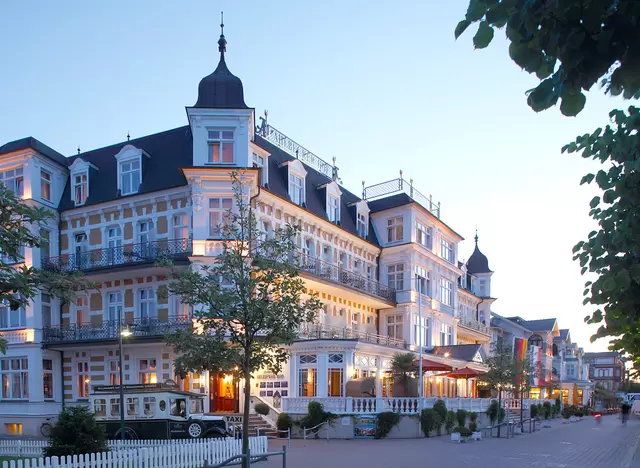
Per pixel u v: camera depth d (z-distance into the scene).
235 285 15.10
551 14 3.24
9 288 10.85
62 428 14.70
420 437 28.41
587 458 21.73
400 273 42.56
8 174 33.12
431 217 45.38
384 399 28.83
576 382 83.56
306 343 30.78
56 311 32.91
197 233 29.02
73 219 33.69
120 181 32.78
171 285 15.05
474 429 32.84
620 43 3.20
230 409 30.39
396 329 42.16
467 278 62.06
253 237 18.27
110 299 32.28
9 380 32.06
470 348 42.09
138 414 21.67
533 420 38.28
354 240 40.38
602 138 5.82
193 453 16.69
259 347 15.07
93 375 31.47
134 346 30.36
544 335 76.19
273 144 37.44
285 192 34.69
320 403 28.19
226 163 29.83
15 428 31.08
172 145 32.84
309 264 34.06
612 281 4.92
